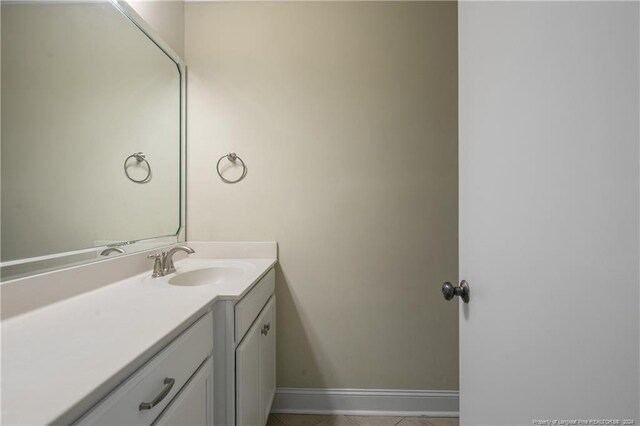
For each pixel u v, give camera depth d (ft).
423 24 5.05
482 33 1.95
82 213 3.02
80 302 2.65
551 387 1.26
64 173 2.81
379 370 5.10
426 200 5.06
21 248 2.41
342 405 5.08
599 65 1.02
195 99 5.14
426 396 5.05
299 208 5.11
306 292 5.13
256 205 5.13
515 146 1.54
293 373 5.13
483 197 1.93
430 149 5.05
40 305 2.49
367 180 5.09
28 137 2.47
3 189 2.28
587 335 1.08
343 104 5.09
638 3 0.89
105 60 3.35
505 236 1.64
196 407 2.44
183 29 5.11
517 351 1.51
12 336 1.92
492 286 1.79
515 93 1.54
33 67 2.51
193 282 4.19
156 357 1.92
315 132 5.11
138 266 3.81
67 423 1.22
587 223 1.08
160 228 4.47
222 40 5.14
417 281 5.08
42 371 1.49
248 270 4.15
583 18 1.09
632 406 0.91
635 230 0.90
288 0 5.12
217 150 5.13
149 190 4.20
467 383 2.19
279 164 5.12
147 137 4.14
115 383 1.48
